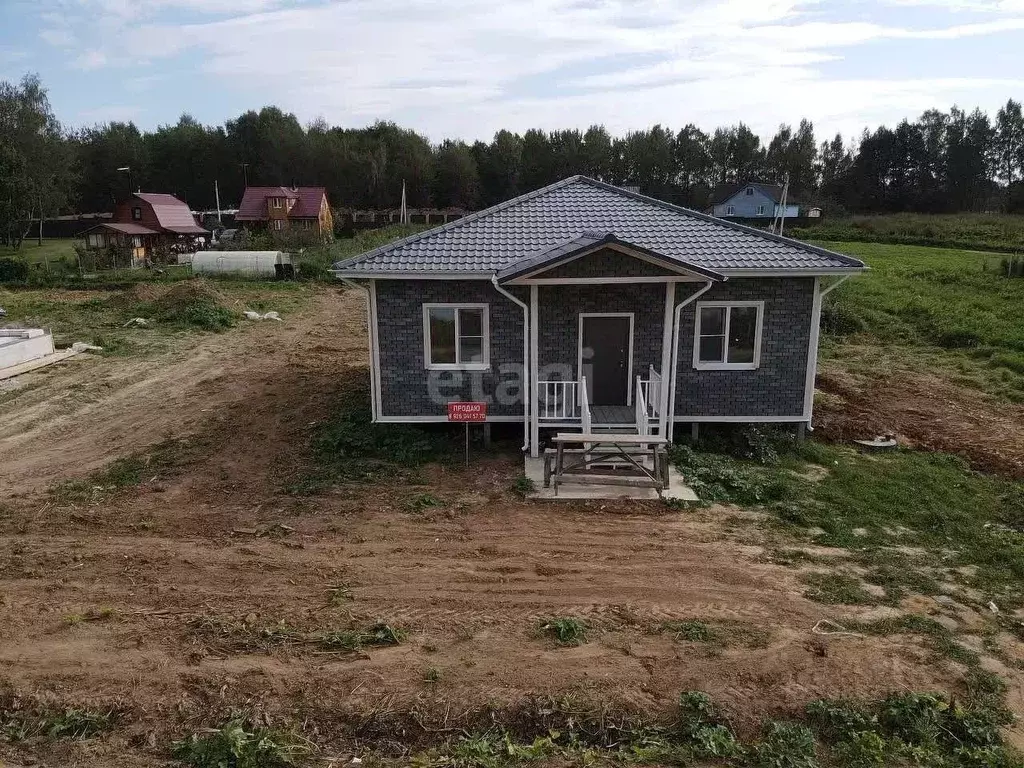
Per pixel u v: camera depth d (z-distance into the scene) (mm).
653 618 8133
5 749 6191
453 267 12727
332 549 9719
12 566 9219
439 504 11148
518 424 14234
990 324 23938
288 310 29891
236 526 10414
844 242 54750
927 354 22094
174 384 18375
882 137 91312
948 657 7504
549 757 6164
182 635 7730
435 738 6383
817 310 13297
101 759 6082
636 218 14609
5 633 7777
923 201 89250
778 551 9727
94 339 22984
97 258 42375
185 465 12859
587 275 11977
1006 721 6629
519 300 13125
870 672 7227
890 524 10672
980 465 13078
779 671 7207
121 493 11641
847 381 19141
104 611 8141
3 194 53156
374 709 6598
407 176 82750
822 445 13969
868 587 8906
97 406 16453
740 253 13172
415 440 13453
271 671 7137
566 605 8398
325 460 12977
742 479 11914
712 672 7172
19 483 12055
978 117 93188
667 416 13414
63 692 6848
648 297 13266
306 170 81625
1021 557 9609
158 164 86500
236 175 86250
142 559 9414
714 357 13633
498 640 7688
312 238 51219
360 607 8297
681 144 94812
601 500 11328
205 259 38219
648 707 6688
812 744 6277
